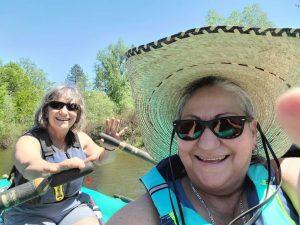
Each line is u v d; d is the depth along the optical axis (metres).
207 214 0.45
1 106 11.69
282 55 0.38
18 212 0.87
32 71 19.03
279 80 0.43
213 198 0.47
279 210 0.43
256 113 0.49
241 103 0.46
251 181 0.46
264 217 0.41
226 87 0.45
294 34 0.34
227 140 0.44
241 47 0.38
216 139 0.44
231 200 0.47
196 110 0.45
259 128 0.47
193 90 0.47
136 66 0.45
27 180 0.82
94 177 2.70
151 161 1.08
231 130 0.44
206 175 0.45
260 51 0.38
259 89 0.46
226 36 0.36
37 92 15.86
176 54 0.41
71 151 0.94
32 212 0.86
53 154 0.89
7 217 0.88
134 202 0.46
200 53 0.41
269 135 0.51
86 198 0.95
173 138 0.53
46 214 0.87
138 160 3.56
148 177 0.46
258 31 0.35
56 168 0.63
